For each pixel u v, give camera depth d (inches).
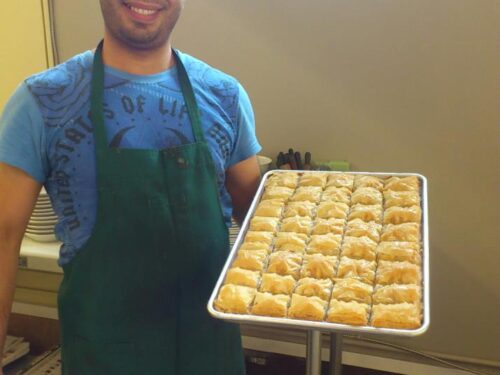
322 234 35.7
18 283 59.4
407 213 36.2
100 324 35.2
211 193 36.5
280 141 65.3
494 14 54.3
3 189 33.3
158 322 36.2
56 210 35.1
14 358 71.1
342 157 63.6
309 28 60.1
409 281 31.0
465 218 61.4
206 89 37.2
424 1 55.7
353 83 60.6
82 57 35.4
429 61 57.5
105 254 34.2
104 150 33.2
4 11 70.7
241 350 42.7
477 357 65.0
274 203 38.7
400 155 61.6
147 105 34.8
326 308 29.7
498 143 58.1
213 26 63.6
